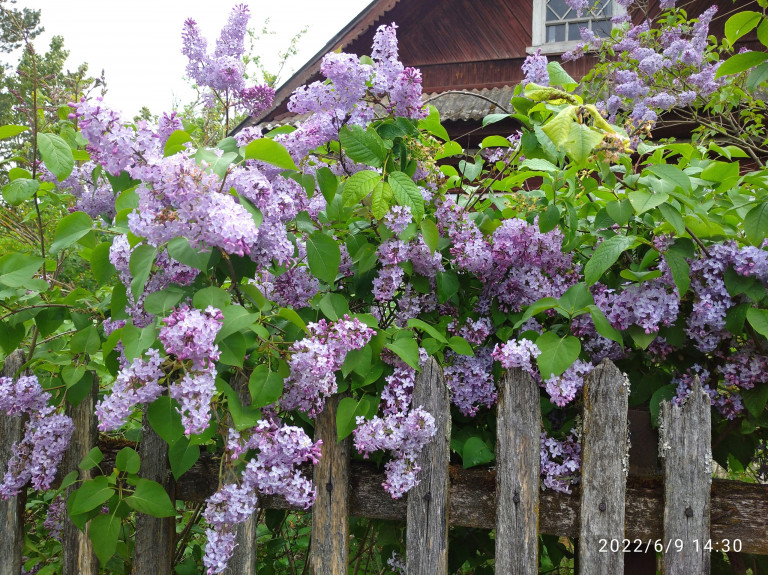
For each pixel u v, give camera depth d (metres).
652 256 1.76
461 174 2.34
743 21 1.82
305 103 1.86
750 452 1.89
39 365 1.96
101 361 2.30
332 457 1.75
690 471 1.58
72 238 1.68
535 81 2.07
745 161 5.07
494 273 1.93
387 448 1.65
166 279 1.61
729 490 1.62
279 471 1.57
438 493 1.68
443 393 1.69
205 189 1.44
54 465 1.85
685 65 4.61
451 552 2.01
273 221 1.61
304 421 1.87
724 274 1.68
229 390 1.57
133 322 1.64
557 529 1.66
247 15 2.00
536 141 1.91
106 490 1.69
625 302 1.72
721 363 1.78
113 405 1.43
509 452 1.65
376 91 1.86
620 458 1.60
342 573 1.73
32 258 1.80
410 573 1.69
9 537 1.94
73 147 1.99
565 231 1.93
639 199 1.66
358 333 1.60
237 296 1.65
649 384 1.80
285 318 1.66
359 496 1.78
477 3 8.03
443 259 1.96
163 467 1.86
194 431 1.42
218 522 1.57
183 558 2.29
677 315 1.78
